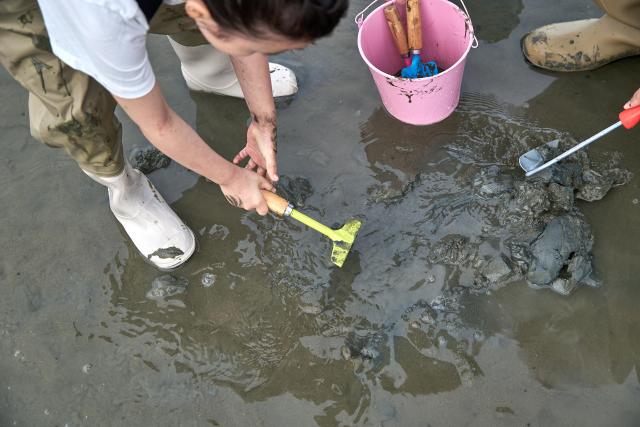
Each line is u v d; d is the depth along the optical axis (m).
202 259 1.95
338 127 2.17
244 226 2.00
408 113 2.06
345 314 1.79
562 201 1.83
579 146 1.74
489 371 1.66
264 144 1.75
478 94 2.17
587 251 1.80
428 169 2.01
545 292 1.75
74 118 1.46
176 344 1.82
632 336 1.67
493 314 1.74
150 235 1.90
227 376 1.75
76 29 1.07
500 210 1.86
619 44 2.12
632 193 1.90
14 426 1.73
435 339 1.72
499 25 2.36
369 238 1.91
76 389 1.78
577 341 1.68
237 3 0.89
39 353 1.85
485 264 1.79
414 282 1.81
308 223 1.71
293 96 2.27
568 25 2.20
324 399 1.68
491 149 2.03
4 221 2.09
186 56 2.06
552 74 2.21
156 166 2.15
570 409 1.59
